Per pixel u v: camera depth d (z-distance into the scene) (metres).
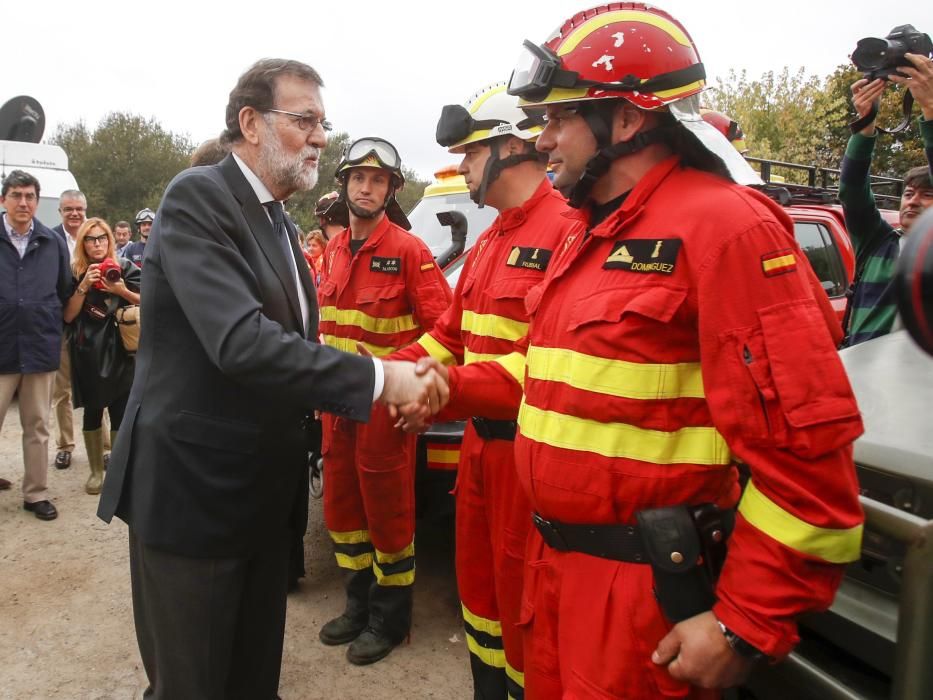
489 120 2.14
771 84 17.62
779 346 1.13
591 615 1.34
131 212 35.81
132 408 1.83
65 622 3.08
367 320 2.90
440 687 2.66
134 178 35.97
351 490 2.90
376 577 2.84
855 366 2.08
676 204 1.29
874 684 1.39
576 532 1.38
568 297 1.40
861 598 1.46
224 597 1.87
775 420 1.12
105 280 4.11
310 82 1.90
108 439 5.28
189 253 1.69
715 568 1.28
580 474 1.33
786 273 1.16
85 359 4.26
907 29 2.62
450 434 2.90
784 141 17.03
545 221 2.10
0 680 2.68
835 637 1.47
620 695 1.30
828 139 17.25
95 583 3.43
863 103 2.85
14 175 3.92
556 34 1.48
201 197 1.74
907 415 1.67
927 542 1.12
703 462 1.27
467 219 4.49
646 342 1.26
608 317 1.28
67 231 5.70
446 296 2.91
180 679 1.86
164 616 1.84
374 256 2.89
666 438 1.27
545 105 1.45
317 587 3.43
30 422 4.11
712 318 1.19
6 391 4.00
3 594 3.30
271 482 1.91
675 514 1.25
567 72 1.36
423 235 4.60
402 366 1.83
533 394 1.47
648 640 1.28
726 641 1.17
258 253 1.83
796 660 1.43
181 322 1.78
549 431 1.40
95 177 35.56
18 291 3.94
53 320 4.10
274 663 2.17
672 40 1.35
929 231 0.86
